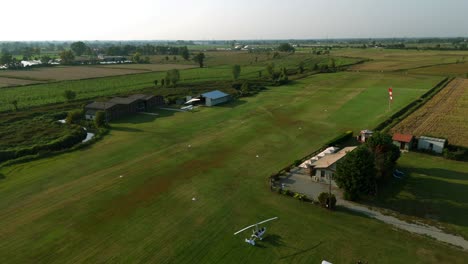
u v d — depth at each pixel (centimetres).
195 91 11356
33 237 3391
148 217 3747
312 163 4991
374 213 3791
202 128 7156
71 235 3419
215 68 19150
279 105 9225
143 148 5953
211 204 4019
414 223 3588
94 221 3669
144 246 3238
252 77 14875
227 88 11838
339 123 7369
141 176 4803
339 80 13500
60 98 10462
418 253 3112
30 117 8188
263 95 10806
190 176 4794
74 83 13462
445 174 4747
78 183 4594
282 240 3316
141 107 9025
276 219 3688
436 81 12644
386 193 4234
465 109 8194
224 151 5769
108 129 7200
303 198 4088
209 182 4600
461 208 3856
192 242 3294
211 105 9362
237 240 3319
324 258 3053
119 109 8244
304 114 8200
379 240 3306
